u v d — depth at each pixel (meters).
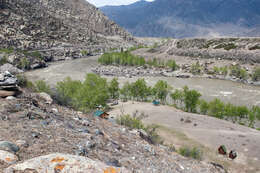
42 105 12.22
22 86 18.97
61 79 121.88
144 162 9.21
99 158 7.39
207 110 74.56
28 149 5.93
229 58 162.00
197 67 147.38
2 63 138.50
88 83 69.25
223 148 37.66
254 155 37.22
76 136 8.66
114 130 13.52
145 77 134.75
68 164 4.23
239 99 92.38
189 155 23.05
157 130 48.38
